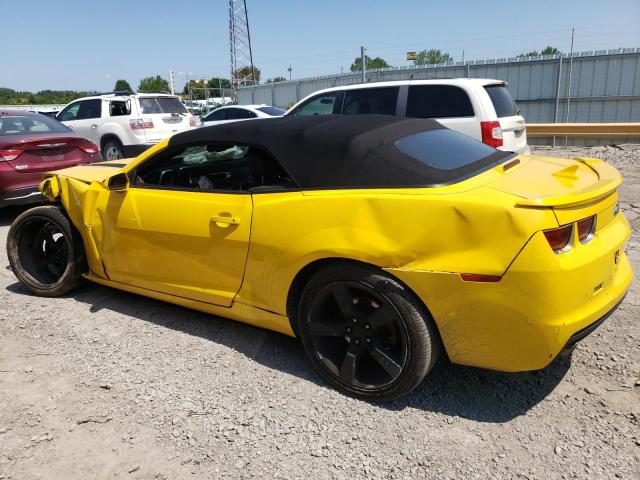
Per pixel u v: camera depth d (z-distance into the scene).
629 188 7.86
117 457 2.40
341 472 2.28
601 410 2.61
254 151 3.09
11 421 2.67
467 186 2.51
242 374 3.04
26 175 6.49
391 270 2.49
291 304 2.97
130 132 11.16
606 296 2.54
